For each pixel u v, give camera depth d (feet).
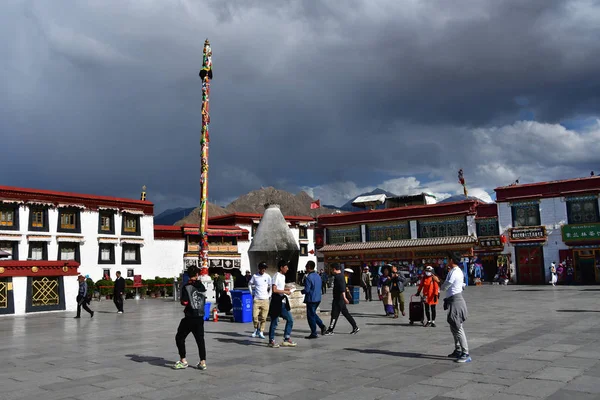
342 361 29.30
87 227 130.00
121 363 30.35
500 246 131.34
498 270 129.59
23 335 46.80
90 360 31.73
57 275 78.95
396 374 25.26
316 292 39.70
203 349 28.02
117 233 135.54
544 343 33.04
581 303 62.85
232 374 26.53
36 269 76.18
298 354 32.27
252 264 57.06
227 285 88.17
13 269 73.82
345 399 20.89
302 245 176.55
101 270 130.93
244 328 48.49
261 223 58.18
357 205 174.70
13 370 28.96
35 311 75.25
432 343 35.29
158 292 125.70
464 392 21.35
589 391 20.88
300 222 176.45
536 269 126.11
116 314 70.23
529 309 57.47
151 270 141.69
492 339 35.70
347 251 159.53
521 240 127.75
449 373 25.13
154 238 144.66
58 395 22.66
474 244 134.51
